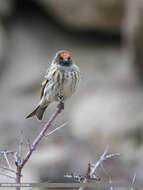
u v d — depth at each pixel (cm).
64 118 1775
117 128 1631
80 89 1938
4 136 1684
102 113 1717
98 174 784
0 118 1827
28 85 2000
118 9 2000
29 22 2206
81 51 2134
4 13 2111
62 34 2192
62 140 1594
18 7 2195
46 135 537
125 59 2048
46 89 742
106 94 1852
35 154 1434
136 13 1817
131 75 1953
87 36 2180
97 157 1473
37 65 2058
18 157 535
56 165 1347
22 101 1950
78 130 1681
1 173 524
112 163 1331
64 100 746
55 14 2112
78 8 2044
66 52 738
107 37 2173
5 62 2077
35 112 764
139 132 1611
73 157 1407
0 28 2097
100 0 1995
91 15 2044
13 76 2042
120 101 1761
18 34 2162
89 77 1994
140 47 1859
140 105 1720
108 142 1603
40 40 2167
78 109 1803
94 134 1641
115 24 2052
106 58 2094
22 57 2098
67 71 723
